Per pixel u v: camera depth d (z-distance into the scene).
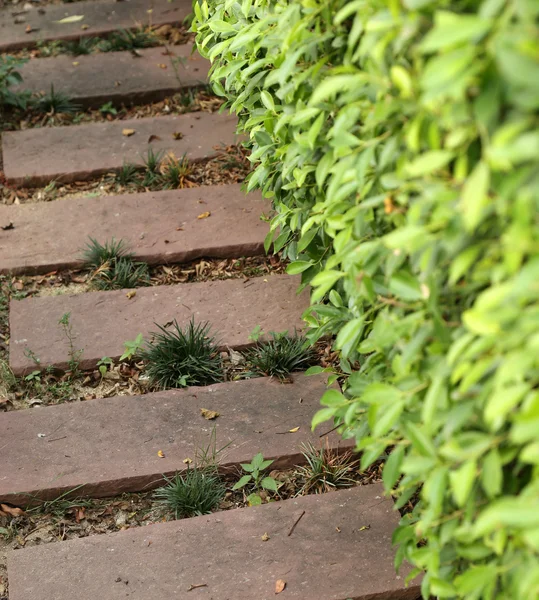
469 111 1.51
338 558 2.86
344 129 2.01
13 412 3.47
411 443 2.02
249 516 3.04
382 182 1.92
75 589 2.80
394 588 2.76
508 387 1.56
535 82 1.26
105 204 4.58
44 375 3.68
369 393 1.90
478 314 1.50
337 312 2.78
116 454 3.27
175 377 3.66
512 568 1.75
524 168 1.39
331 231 2.31
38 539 3.07
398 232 1.68
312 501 3.08
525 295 1.42
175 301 4.00
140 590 2.79
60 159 4.88
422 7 1.58
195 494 3.11
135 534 2.98
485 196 1.55
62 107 5.36
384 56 1.83
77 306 3.97
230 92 4.07
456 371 1.61
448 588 1.95
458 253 1.71
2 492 3.12
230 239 4.30
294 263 2.98
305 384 3.59
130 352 3.67
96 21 6.23
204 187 4.70
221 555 2.89
